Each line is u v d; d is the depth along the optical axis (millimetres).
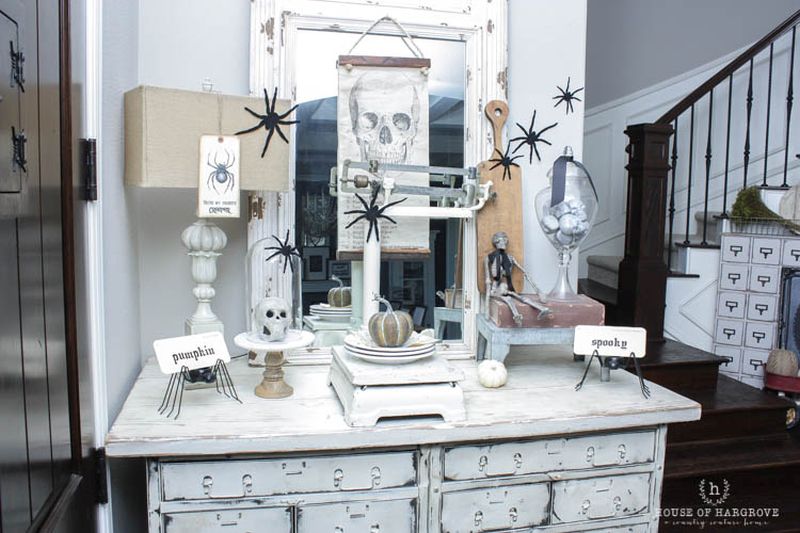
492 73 1699
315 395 1375
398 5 1639
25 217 830
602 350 1457
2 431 739
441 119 1681
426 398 1236
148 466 1155
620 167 3877
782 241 2830
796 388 2717
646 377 2479
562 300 1572
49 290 934
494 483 1297
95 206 1141
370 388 1217
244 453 1179
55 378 961
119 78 1347
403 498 1252
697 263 3043
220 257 1652
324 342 1615
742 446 2355
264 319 1326
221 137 1370
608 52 3885
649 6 3820
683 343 2871
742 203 3029
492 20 1695
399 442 1209
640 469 1384
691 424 2357
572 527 1355
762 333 2910
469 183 1591
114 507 1300
